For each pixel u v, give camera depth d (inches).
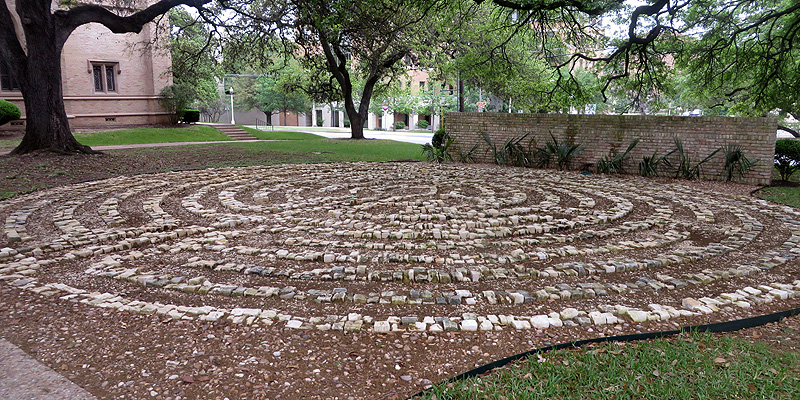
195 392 106.7
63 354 123.2
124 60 1077.1
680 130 493.4
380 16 576.1
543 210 309.9
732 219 292.4
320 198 339.3
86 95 1029.2
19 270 190.4
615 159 520.4
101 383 109.8
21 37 924.0
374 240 239.6
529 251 218.7
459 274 183.2
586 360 118.6
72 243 223.9
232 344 129.3
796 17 530.9
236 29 739.4
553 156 569.9
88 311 150.0
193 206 317.4
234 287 171.0
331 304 158.4
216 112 2412.6
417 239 241.8
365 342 131.7
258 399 104.7
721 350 125.1
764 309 155.4
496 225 269.9
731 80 695.1
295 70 1323.8
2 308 152.2
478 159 630.5
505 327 141.9
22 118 976.3
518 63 844.0
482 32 772.0
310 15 535.5
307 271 189.8
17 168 468.1
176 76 1146.0
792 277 187.5
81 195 352.8
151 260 206.2
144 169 512.1
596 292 168.6
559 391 105.5
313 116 2682.1
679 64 617.3
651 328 141.6
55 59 574.9
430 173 493.7
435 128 2346.2
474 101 1990.7
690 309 155.0
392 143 940.0
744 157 457.1
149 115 1121.4
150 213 293.6
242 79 2236.7
